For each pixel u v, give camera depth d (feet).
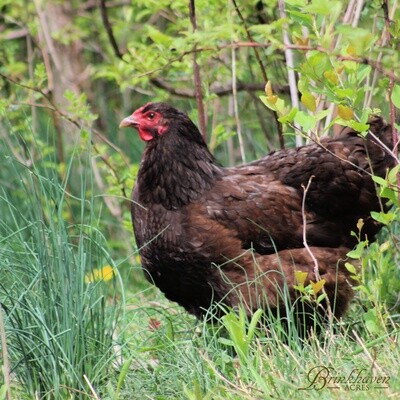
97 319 32.07
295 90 41.50
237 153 56.44
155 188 36.29
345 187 36.81
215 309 36.58
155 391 31.50
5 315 31.50
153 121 36.47
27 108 57.72
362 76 32.07
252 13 44.93
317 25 34.91
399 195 33.55
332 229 37.04
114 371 32.35
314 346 33.01
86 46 66.39
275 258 35.91
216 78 46.85
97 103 63.93
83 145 47.39
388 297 37.19
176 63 44.65
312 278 35.78
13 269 32.81
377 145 36.06
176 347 32.63
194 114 46.55
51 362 30.60
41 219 31.65
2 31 68.44
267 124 51.88
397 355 30.32
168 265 36.47
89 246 32.65
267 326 35.55
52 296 31.01
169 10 54.54
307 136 33.35
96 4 64.18
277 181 37.11
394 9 35.12
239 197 36.14
